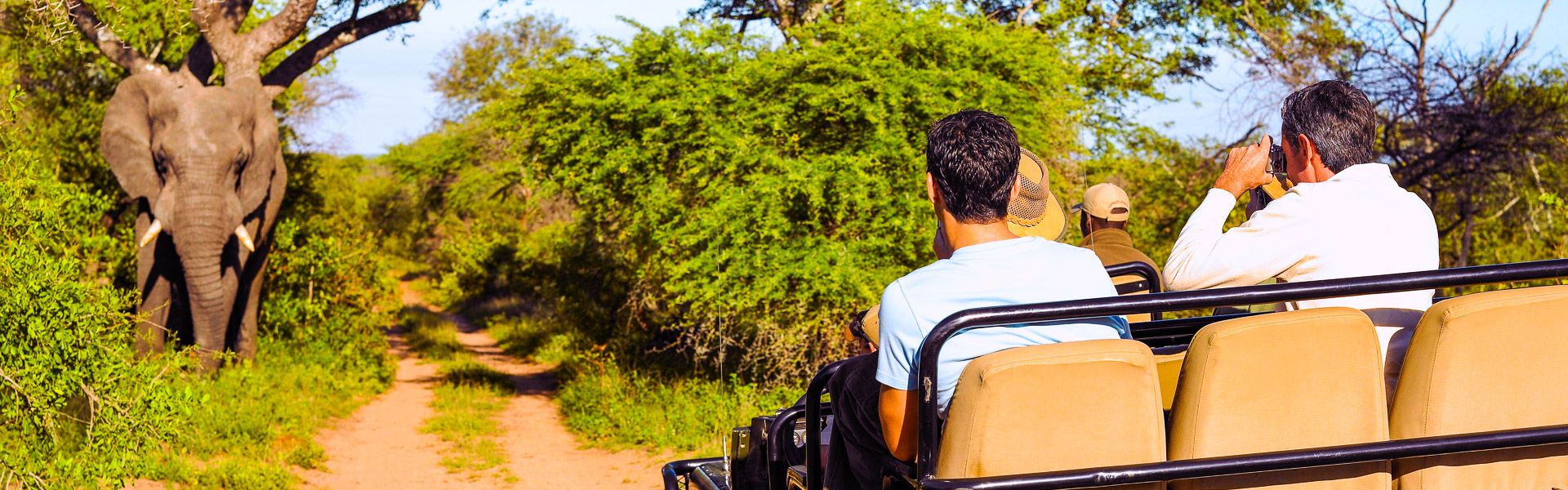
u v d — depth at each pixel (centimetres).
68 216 1241
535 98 1330
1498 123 1217
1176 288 270
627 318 1534
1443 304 230
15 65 1111
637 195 1193
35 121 1357
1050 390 209
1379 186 261
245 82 1219
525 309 3080
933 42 1078
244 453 948
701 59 1198
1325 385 225
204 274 1128
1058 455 212
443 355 2128
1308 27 1581
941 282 228
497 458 1061
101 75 1554
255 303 1343
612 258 1614
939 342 208
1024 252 231
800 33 1176
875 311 282
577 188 1278
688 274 1130
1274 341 221
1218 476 217
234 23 1230
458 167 2747
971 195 233
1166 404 262
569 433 1231
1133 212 1511
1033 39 1194
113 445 646
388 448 1105
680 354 1404
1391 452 219
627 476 981
